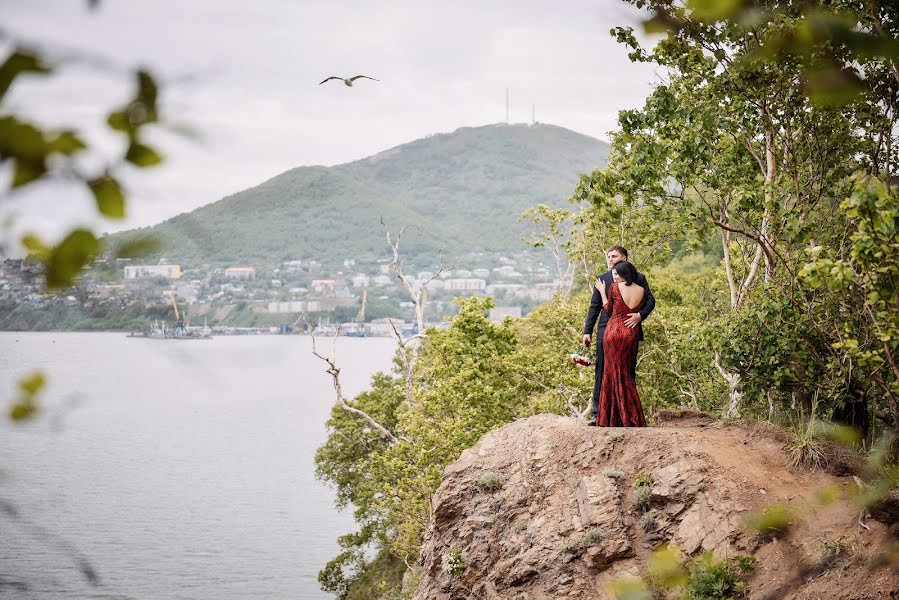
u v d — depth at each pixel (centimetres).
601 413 1276
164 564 8544
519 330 3719
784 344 1216
